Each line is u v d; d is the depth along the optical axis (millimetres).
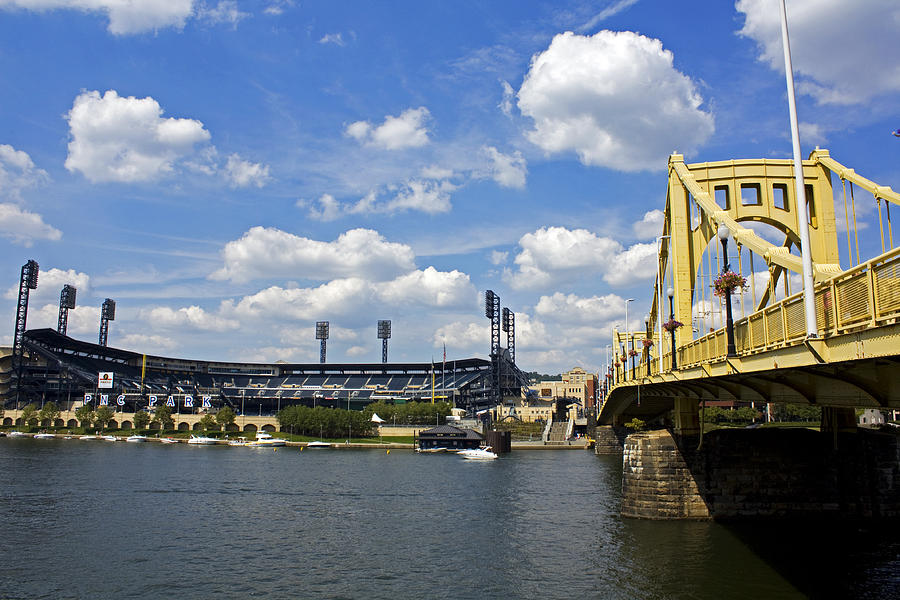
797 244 67000
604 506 89062
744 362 39500
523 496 100688
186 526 78125
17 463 148125
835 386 35906
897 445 71125
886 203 46969
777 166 67562
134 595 51750
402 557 62594
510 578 54656
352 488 111625
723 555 57938
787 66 34812
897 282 23578
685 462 73688
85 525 78312
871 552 58250
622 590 50156
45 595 51688
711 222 62094
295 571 58125
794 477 72000
